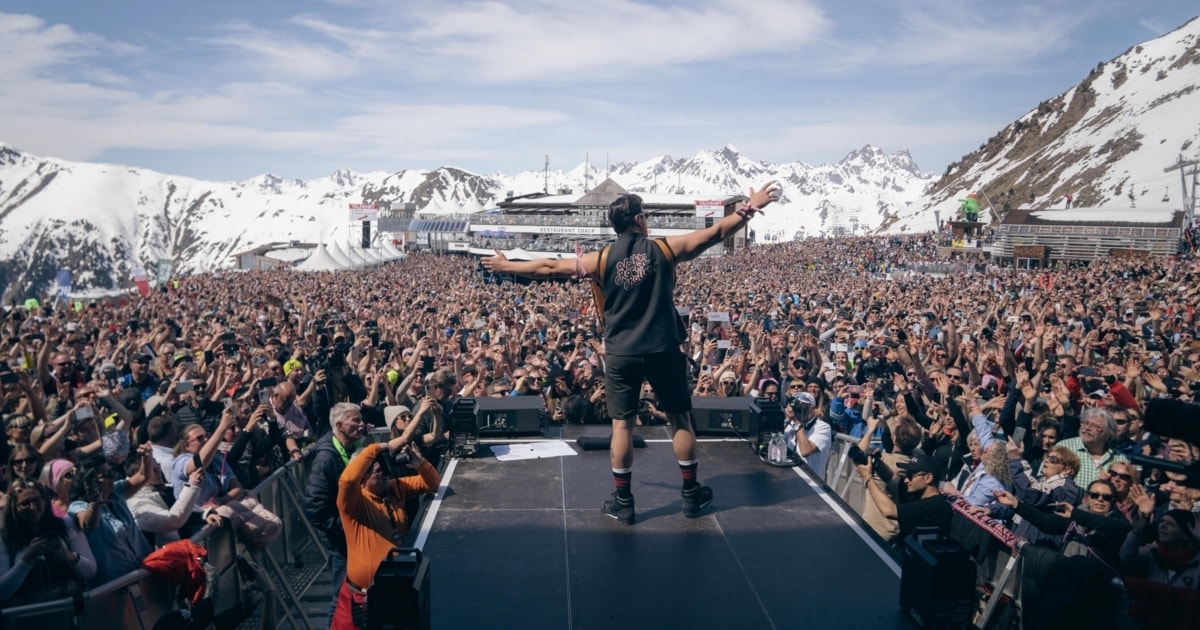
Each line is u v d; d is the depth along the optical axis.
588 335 17.27
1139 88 172.25
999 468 6.72
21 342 12.80
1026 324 18.80
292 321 22.23
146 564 5.37
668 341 5.12
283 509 7.41
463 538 5.18
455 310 28.50
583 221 118.12
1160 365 11.59
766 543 5.10
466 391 10.03
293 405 9.38
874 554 4.96
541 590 4.49
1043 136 176.50
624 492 5.41
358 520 4.97
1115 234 64.25
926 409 10.10
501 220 125.69
